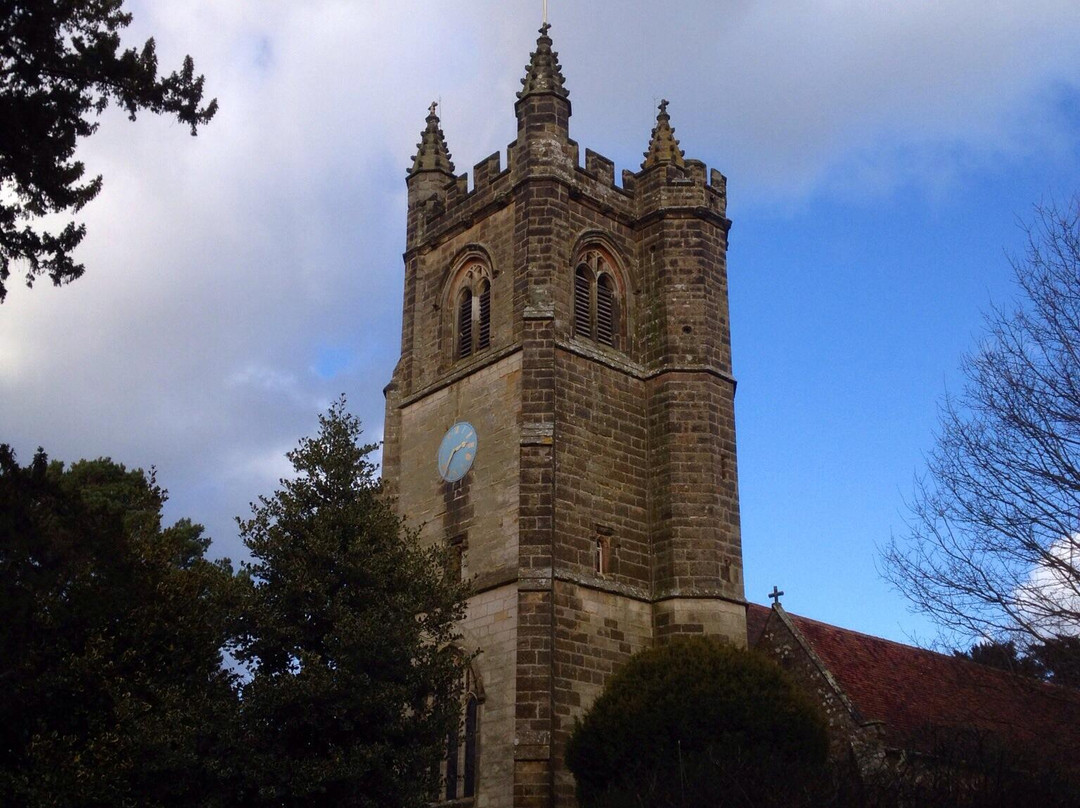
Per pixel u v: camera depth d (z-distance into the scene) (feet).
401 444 165.58
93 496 182.19
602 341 158.30
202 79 101.35
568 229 157.48
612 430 151.74
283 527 115.96
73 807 101.76
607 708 126.00
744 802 91.91
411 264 175.01
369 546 116.16
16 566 104.22
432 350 167.53
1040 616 96.73
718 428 154.20
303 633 111.75
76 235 97.81
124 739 104.42
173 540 127.75
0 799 102.17
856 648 157.99
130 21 100.63
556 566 138.62
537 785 127.03
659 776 108.06
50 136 95.40
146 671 112.06
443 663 117.08
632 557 147.64
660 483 151.84
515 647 135.03
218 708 106.83
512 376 149.69
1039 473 99.50
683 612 144.05
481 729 135.85
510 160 162.61
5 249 95.96
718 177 170.09
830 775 93.20
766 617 167.12
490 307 159.53
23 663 105.09
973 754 97.14
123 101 98.32
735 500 152.56
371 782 107.86
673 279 160.66
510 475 145.07
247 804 106.73
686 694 122.62
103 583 111.14
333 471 119.34
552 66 164.66
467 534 148.36
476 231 166.09
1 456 102.12
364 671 109.81
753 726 119.96
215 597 115.44
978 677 111.45
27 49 93.86
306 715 106.83
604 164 165.37
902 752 117.29
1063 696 99.60
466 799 134.31
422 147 182.19
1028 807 86.22
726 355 159.84
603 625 140.67
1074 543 97.35
